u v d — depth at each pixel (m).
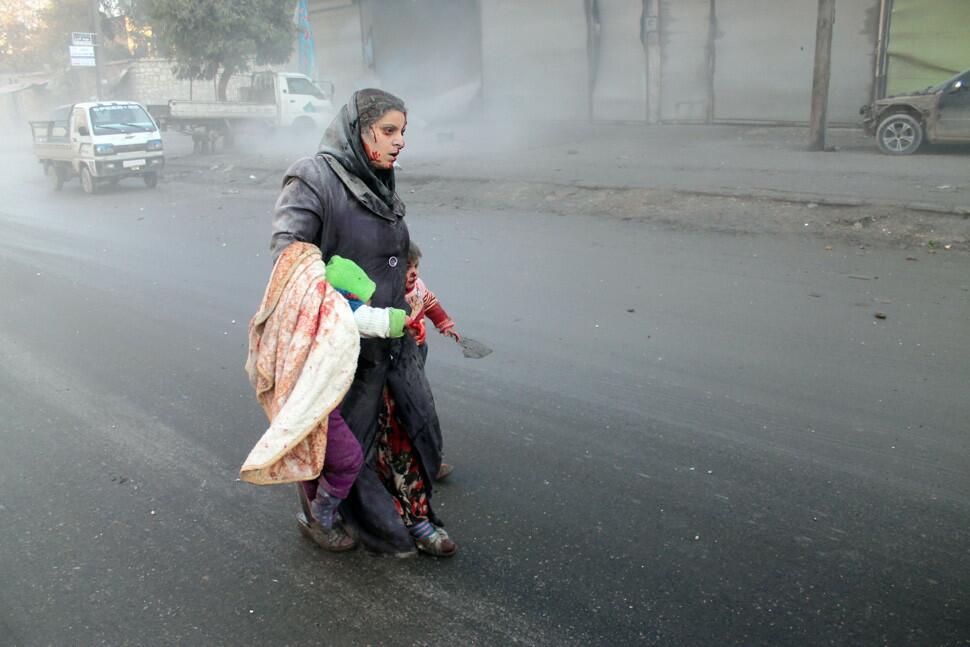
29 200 17.09
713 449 4.17
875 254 7.75
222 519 3.74
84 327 7.16
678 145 15.79
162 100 38.59
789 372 5.12
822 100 13.43
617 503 3.70
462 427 4.61
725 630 2.80
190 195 16.02
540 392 5.06
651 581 3.10
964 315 6.00
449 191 12.77
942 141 12.38
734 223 9.21
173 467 4.31
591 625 2.85
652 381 5.11
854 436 4.23
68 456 4.50
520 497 3.79
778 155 13.39
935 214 8.48
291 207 2.87
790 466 3.95
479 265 8.40
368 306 2.92
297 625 2.94
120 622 3.00
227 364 5.97
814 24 16.69
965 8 14.91
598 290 7.21
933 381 4.88
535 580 3.14
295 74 23.23
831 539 3.33
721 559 3.23
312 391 2.75
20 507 3.93
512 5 21.84
